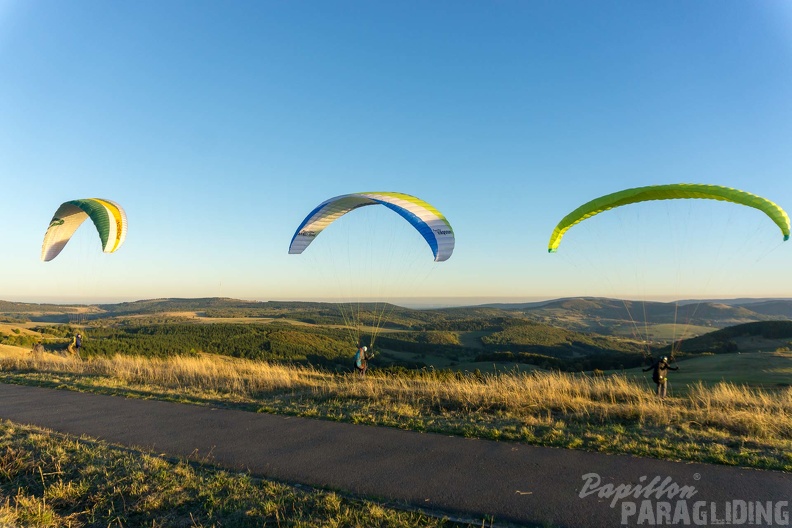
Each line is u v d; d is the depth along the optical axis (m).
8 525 4.80
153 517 4.97
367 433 7.66
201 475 5.89
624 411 8.33
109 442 7.39
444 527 4.54
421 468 6.04
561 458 6.29
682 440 6.82
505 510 4.86
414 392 10.37
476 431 7.47
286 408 9.41
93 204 17.81
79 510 5.25
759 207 9.95
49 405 10.16
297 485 5.58
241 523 4.75
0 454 6.85
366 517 4.73
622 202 11.67
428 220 13.27
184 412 9.37
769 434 7.09
